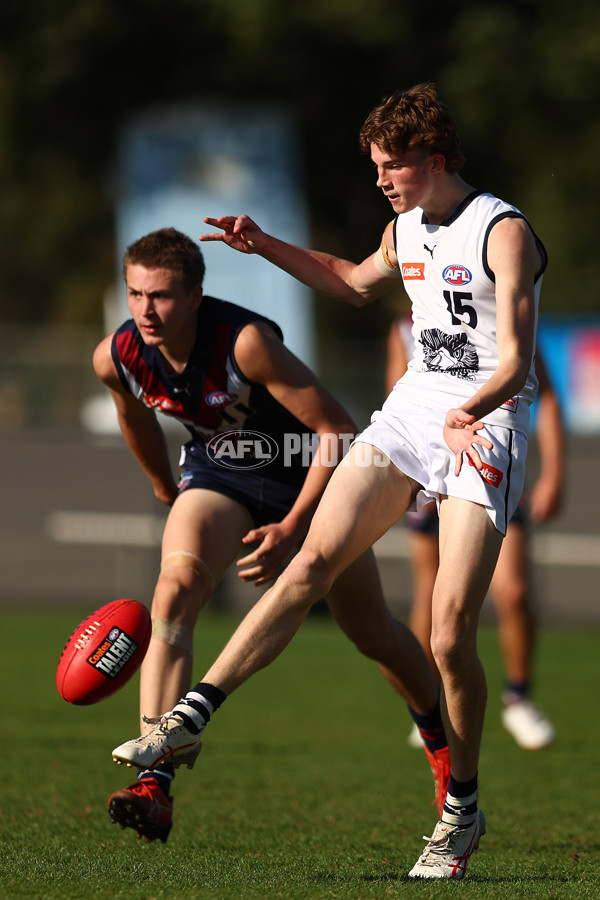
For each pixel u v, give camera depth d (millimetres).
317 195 124812
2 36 118375
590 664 35469
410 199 13070
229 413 15242
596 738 25891
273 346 14867
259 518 15906
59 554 54625
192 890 11555
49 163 124375
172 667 14266
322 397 15078
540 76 109938
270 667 34625
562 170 114375
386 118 12883
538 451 58719
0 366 90250
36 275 164500
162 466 16953
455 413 12242
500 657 36188
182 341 14867
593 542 56781
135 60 120625
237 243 15094
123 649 14055
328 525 13305
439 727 16328
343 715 28203
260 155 86062
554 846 15836
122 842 15445
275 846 15539
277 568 14898
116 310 93000
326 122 121875
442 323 13477
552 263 116500
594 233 116812
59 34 116438
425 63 116188
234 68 119250
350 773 21719
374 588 15336
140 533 59406
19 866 13023
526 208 116188
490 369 13406
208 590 14992
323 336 127250
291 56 117438
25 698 28984
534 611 24203
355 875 13109
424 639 22719
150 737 12609
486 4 114125
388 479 13578
